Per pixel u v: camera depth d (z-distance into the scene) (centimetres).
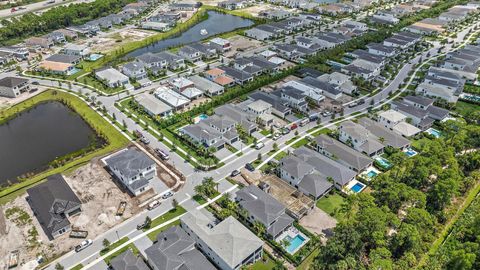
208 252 8125
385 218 8238
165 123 13138
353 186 10269
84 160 11481
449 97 14250
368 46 19700
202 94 15488
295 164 10388
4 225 9125
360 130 11962
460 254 7444
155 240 8625
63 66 17988
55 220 8862
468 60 17262
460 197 9750
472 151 11275
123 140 12469
